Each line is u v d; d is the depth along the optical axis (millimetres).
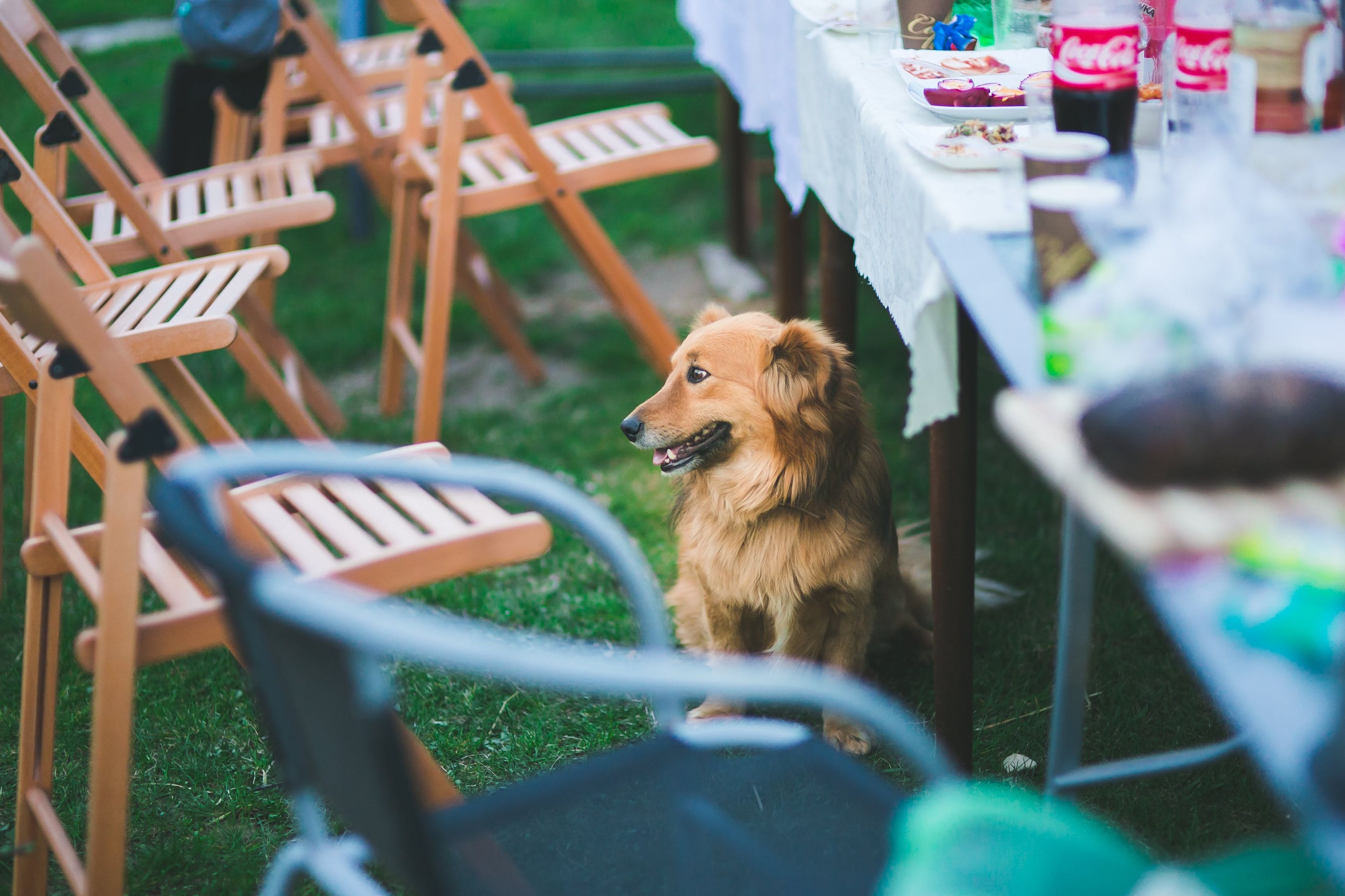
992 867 992
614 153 3479
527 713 2482
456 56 3133
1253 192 1174
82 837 2141
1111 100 1610
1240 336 1069
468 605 2873
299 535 1623
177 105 4348
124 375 1385
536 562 3068
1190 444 924
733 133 4824
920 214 1732
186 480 1181
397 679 2574
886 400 3820
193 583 1620
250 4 3621
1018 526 3129
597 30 8797
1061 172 1400
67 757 2383
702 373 2291
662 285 4977
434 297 3348
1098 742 2266
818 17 2699
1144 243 1141
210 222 3113
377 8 5504
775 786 1324
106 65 8250
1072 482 969
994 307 1324
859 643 2395
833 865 1201
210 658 2691
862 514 2285
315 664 1006
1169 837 1993
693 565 2459
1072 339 1123
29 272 1325
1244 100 1559
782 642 2396
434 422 3461
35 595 1764
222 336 2328
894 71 2402
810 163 2820
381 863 1993
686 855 1251
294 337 4609
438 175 3244
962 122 1997
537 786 1351
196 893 2023
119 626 1423
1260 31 1514
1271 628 823
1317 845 726
